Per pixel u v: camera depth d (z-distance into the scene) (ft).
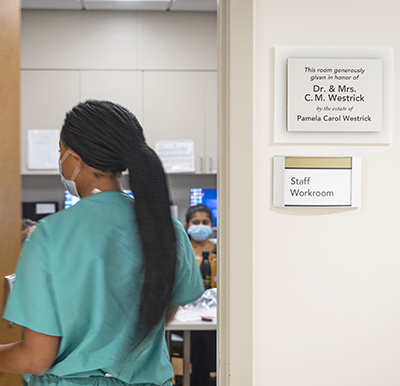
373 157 3.39
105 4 11.68
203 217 10.49
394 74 3.38
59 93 12.06
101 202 3.27
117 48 12.18
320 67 3.31
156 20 12.26
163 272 3.17
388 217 3.41
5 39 3.98
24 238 7.72
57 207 12.34
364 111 3.34
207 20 12.36
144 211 3.21
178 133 12.37
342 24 3.35
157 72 12.29
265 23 3.32
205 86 12.38
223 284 3.37
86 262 3.06
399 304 3.42
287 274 3.36
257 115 3.32
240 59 3.25
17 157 4.21
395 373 3.42
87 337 3.10
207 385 9.27
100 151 3.32
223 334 3.38
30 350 3.07
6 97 3.99
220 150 3.38
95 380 3.21
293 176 3.32
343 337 3.39
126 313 3.13
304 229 3.37
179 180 13.37
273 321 3.35
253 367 3.28
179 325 7.59
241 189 3.25
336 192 3.34
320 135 3.34
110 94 12.18
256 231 3.34
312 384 3.38
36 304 3.00
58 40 12.04
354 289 3.40
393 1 3.38
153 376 3.45
